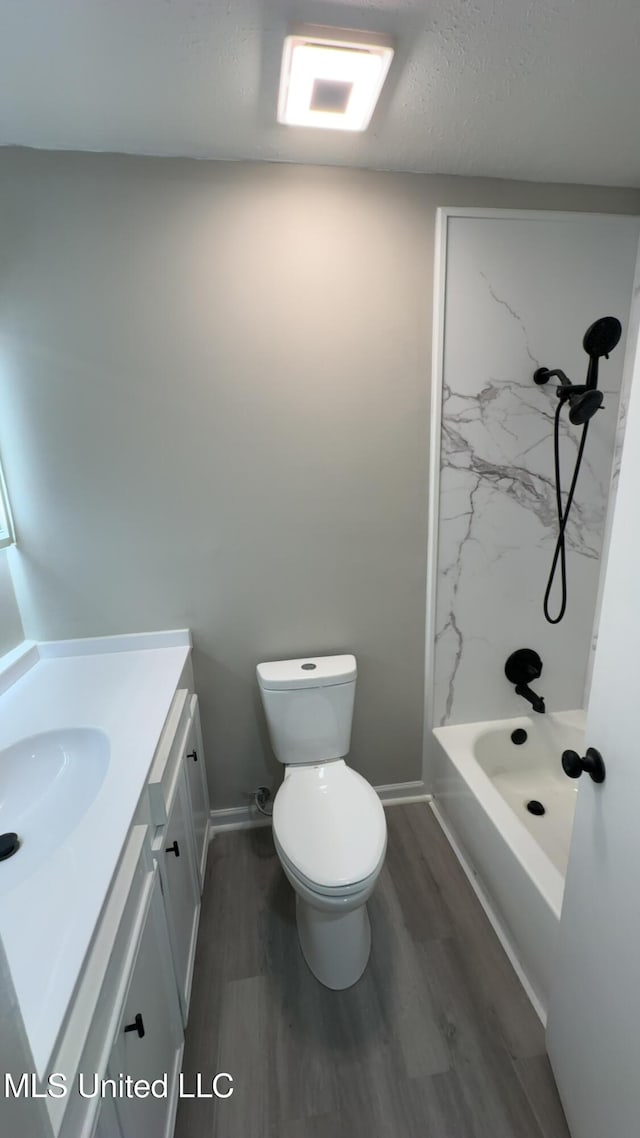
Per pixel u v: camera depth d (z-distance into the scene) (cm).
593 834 92
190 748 154
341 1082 118
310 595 182
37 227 141
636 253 169
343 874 122
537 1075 118
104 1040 68
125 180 141
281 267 153
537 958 133
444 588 189
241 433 163
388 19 96
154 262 147
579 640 205
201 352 155
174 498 165
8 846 92
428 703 201
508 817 156
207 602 176
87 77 109
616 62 107
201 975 144
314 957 141
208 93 115
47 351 149
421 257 159
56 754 119
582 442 170
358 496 175
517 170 154
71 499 161
